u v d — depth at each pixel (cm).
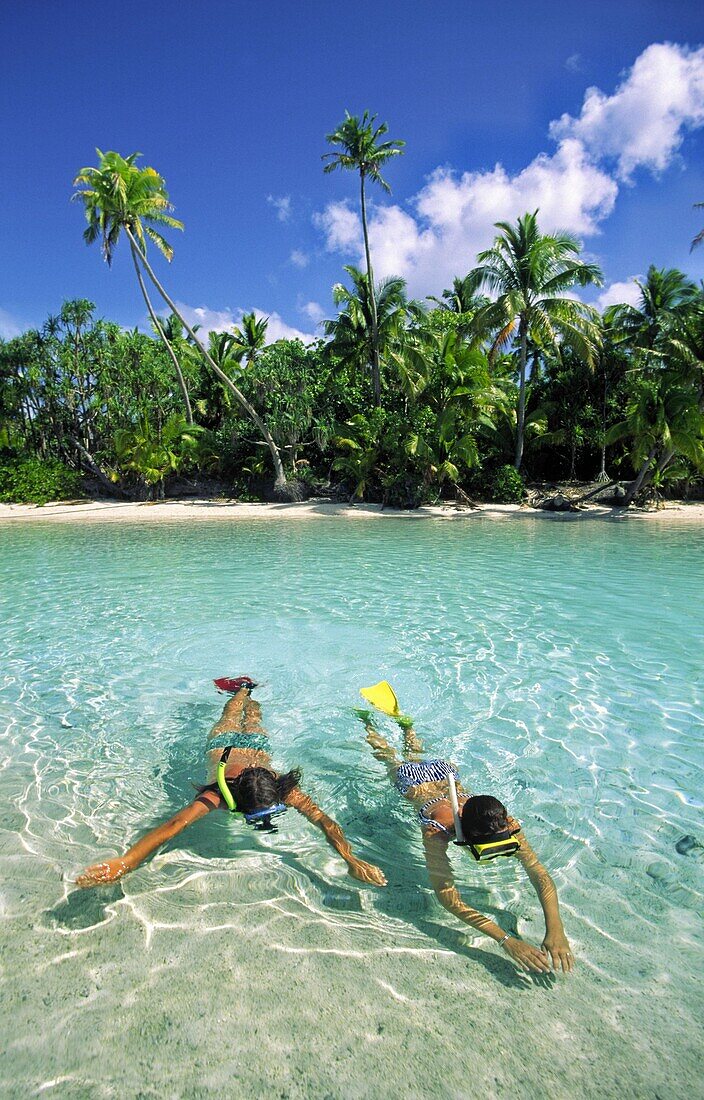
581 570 1196
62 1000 246
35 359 3108
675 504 2784
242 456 3198
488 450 3133
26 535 1859
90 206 2712
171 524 2191
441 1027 236
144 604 912
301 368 3250
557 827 360
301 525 2144
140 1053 224
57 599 948
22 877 318
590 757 444
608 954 269
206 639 735
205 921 290
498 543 1631
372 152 2752
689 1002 245
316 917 294
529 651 684
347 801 392
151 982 255
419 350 2853
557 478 3412
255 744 411
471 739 473
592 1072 217
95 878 311
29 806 386
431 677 607
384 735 482
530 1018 239
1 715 523
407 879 321
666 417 2458
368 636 743
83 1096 208
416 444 2656
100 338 3183
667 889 308
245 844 350
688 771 424
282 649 696
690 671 618
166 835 328
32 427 3325
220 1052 225
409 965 265
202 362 3541
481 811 296
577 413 3212
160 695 568
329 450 3209
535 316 2681
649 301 2994
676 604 904
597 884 312
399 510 2683
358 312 2980
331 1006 245
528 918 292
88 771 430
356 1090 211
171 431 3002
